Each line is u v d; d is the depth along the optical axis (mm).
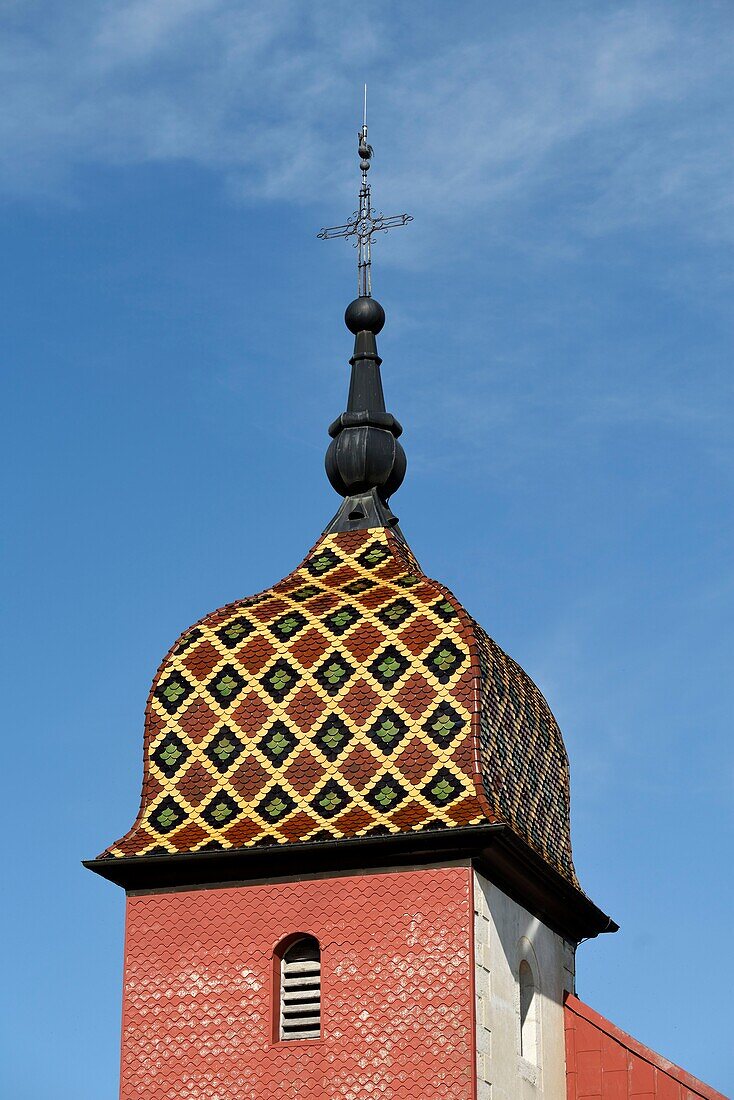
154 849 47062
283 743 48000
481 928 45812
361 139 57625
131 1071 46125
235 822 47188
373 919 45875
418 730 47375
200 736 48625
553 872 48594
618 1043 49625
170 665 49688
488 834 45281
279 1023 46062
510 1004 46781
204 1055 45875
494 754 47812
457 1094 44312
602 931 52750
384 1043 45000
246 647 49406
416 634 48562
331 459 54031
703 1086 48781
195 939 46781
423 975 45250
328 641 49000
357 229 56906
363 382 55062
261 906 46625
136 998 46625
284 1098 45156
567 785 52500
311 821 46625
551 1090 48344
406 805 46406
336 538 52969
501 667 49719
